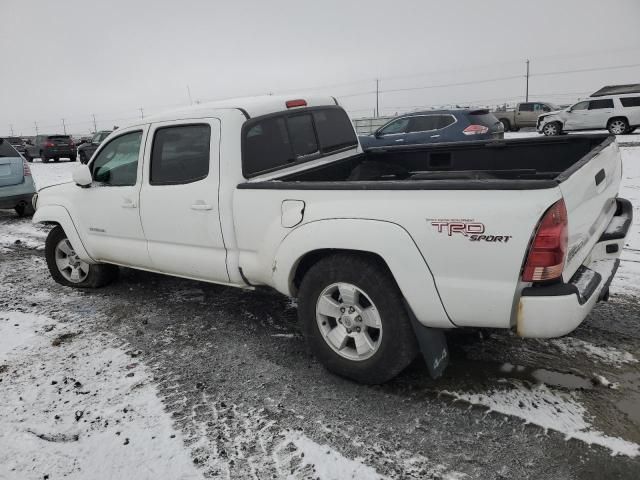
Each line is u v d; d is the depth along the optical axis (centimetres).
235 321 432
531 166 431
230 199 357
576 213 270
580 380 311
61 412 312
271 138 391
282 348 380
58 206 504
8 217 1029
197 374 348
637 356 333
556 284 256
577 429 267
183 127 385
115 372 356
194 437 281
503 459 250
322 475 248
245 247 359
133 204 425
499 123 1213
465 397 302
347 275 304
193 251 394
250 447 271
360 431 279
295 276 345
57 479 257
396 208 280
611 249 331
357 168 452
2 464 269
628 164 1154
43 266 641
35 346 403
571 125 2152
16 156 955
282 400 312
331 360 326
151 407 312
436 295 276
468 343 363
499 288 260
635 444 254
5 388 342
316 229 306
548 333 257
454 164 467
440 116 1174
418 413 291
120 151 442
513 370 326
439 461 252
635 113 2030
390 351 298
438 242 269
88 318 456
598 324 378
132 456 269
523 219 247
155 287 528
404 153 488
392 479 243
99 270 517
